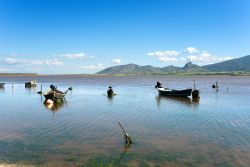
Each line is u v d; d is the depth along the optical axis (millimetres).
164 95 59750
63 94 51406
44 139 22422
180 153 19016
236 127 26188
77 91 75188
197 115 33156
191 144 20969
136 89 83938
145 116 32594
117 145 20828
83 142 21562
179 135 23500
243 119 30109
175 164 17125
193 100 50375
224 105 42438
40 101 49969
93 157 18281
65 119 30812
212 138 22484
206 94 63156
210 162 17359
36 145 20781
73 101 49531
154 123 28391
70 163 17219
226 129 25438
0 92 72812
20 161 17500
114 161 17594
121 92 71312
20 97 58188
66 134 23984
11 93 69250
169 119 30578
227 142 21328
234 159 17781
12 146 20531
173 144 21016
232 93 65375
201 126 26812
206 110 37250
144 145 20797
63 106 42594
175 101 48969
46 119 30906
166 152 19234
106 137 23000
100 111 36781
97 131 25031
